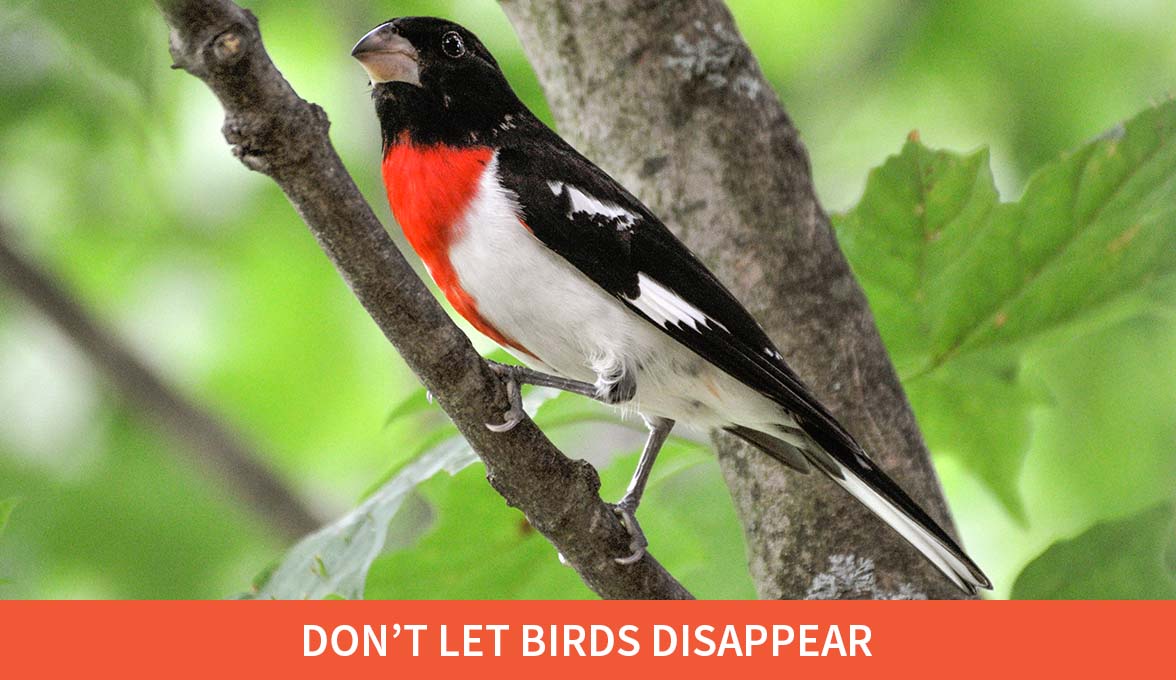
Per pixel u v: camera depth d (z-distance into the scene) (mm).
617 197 6812
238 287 14031
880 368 6750
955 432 8133
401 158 7090
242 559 13680
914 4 13273
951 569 6309
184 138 13023
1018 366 7797
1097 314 7578
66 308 12570
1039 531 12617
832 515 6621
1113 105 12977
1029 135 13148
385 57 7180
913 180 7121
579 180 6852
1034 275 7395
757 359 6570
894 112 13492
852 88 13531
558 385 6785
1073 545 6789
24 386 13648
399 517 10656
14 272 12484
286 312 14070
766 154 6762
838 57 13586
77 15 6766
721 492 9219
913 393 7980
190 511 13656
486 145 7039
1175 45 12859
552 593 7926
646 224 6758
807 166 6891
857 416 6641
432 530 7594
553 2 6938
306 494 12727
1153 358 12133
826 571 6570
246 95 4797
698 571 9211
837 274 6762
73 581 13555
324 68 13266
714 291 6660
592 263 6770
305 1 13023
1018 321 7574
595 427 10102
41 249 13398
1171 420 12234
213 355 14141
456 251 6926
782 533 6730
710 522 9203
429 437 7121
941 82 13383
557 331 6906
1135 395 12281
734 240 6695
